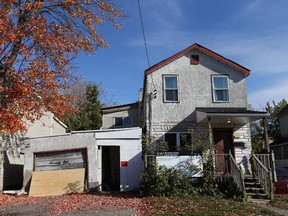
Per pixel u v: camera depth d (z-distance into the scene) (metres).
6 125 11.31
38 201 15.27
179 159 15.98
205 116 18.00
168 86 20.61
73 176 18.48
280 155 32.50
